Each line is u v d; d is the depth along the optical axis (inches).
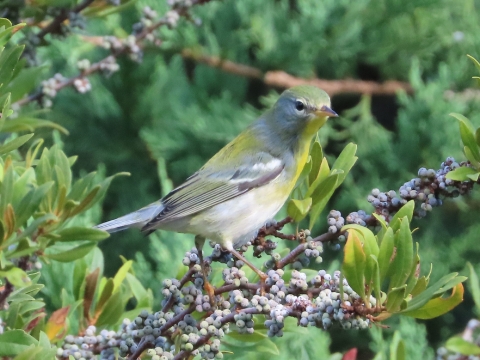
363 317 217.8
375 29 597.9
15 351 228.1
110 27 561.0
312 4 586.9
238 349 286.7
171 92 594.2
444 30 592.4
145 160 602.9
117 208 599.5
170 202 371.9
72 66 575.5
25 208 206.1
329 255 554.6
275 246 277.1
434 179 261.1
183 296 253.4
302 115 394.0
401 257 218.2
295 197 285.6
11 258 213.5
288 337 394.9
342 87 602.9
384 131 578.9
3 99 246.8
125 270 303.1
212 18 591.5
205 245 440.5
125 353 247.3
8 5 353.4
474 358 190.7
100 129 598.9
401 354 239.3
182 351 237.3
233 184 375.9
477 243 541.0
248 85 637.9
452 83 586.6
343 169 271.3
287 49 582.6
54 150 236.7
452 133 547.2
